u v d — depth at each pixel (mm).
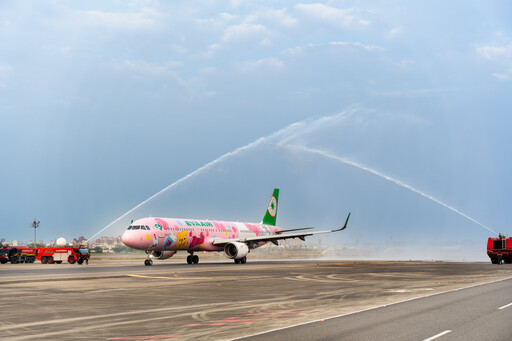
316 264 69625
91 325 16844
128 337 14688
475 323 16766
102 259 103375
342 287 31266
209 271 49438
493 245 70750
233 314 19359
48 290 29281
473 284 33406
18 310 20656
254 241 78750
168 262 80312
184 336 14742
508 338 14133
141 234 61344
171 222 66375
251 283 34500
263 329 15828
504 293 27016
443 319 17656
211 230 73312
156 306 21906
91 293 27562
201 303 22969
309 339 14117
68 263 77125
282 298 25016
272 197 91812
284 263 74812
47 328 16297
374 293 27359
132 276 41656
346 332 15180
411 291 28438
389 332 15133
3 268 57188
